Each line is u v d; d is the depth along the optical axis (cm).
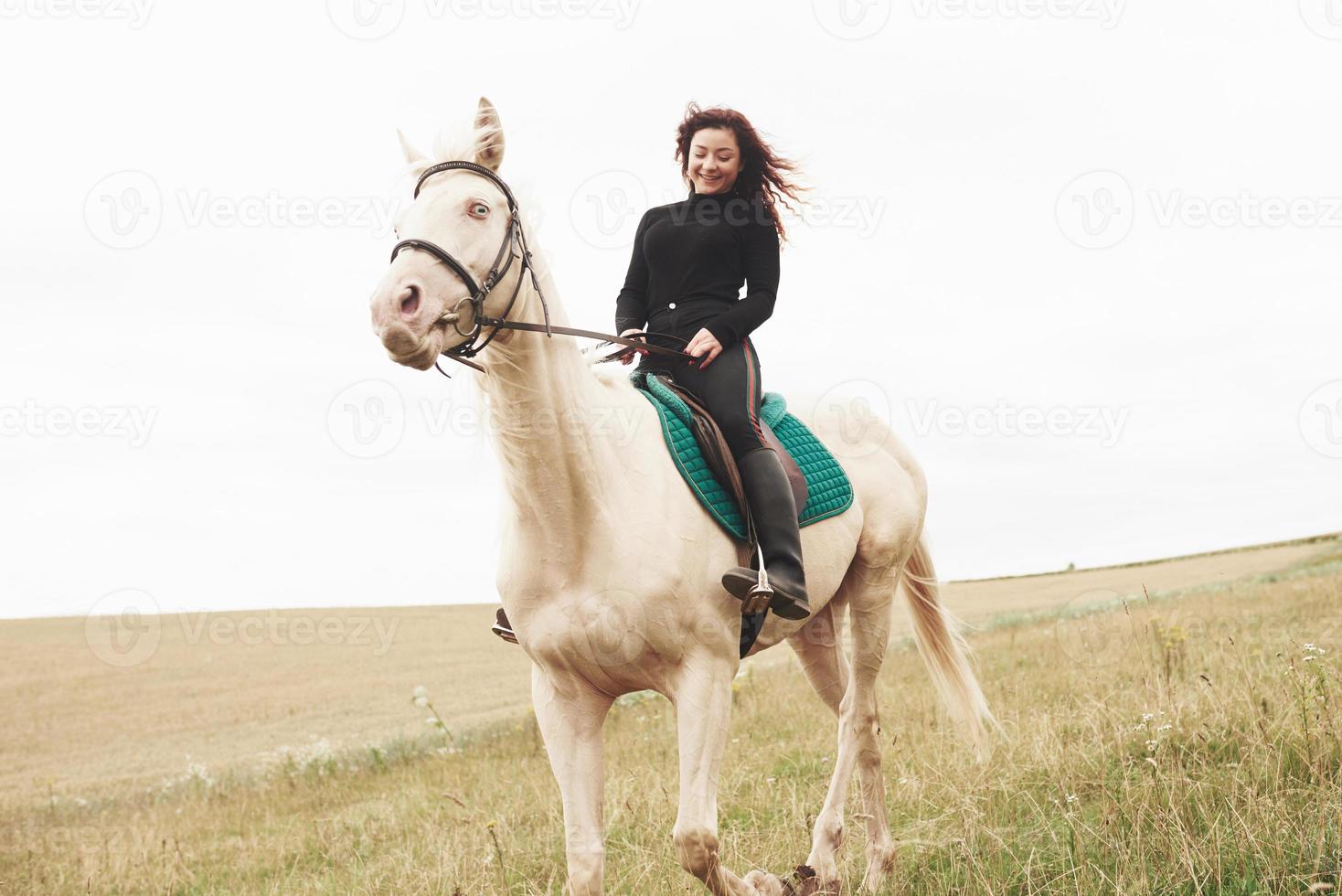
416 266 282
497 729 1299
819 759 650
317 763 1185
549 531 327
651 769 654
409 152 334
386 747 1277
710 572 349
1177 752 460
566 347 328
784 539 366
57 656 3159
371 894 498
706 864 329
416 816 720
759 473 371
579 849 332
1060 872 366
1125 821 394
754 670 1447
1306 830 350
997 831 409
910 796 506
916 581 528
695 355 379
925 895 394
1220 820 371
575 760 343
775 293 400
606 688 347
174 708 2284
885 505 475
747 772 632
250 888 597
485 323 297
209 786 1196
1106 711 543
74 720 2192
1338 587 1487
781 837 480
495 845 478
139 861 721
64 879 703
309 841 704
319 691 2375
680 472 357
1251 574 2767
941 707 756
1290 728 440
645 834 508
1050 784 456
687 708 339
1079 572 4266
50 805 1219
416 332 276
